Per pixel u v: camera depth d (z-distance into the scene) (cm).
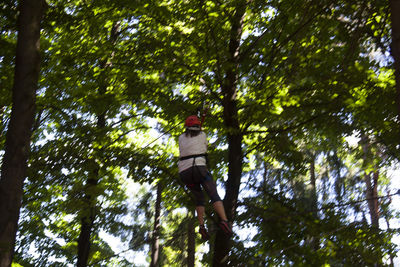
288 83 745
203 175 589
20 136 612
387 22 796
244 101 895
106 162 959
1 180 598
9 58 781
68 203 1173
